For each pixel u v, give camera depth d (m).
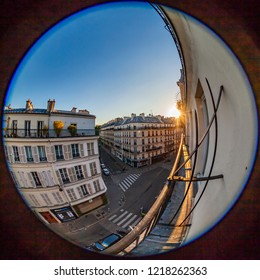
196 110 6.54
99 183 22.66
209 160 4.89
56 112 17.41
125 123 34.62
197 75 5.54
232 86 3.17
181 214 5.57
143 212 22.83
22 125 15.28
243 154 3.04
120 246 3.98
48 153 17.42
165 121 35.34
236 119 3.21
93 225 19.97
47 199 18.05
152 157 33.50
